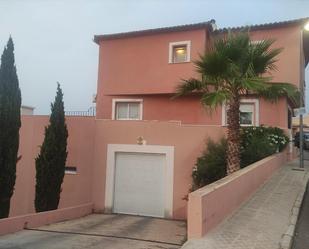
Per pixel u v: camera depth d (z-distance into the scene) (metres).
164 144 15.27
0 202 12.18
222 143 13.94
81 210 14.78
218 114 18.03
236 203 8.73
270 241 6.50
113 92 20.23
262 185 11.39
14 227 10.68
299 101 16.38
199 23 18.19
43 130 16.52
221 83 10.90
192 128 15.00
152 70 19.45
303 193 10.27
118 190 15.76
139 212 15.41
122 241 8.97
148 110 19.72
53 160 14.30
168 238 9.57
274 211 8.48
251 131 14.95
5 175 12.28
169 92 18.91
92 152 16.06
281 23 18.06
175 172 15.02
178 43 18.97
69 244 8.56
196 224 6.63
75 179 16.19
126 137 15.73
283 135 16.36
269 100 11.50
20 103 13.02
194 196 6.68
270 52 10.93
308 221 7.98
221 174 13.31
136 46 19.98
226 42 10.81
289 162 17.97
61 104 14.77
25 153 16.64
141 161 15.61
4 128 12.35
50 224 12.33
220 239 6.55
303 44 20.45
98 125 16.09
